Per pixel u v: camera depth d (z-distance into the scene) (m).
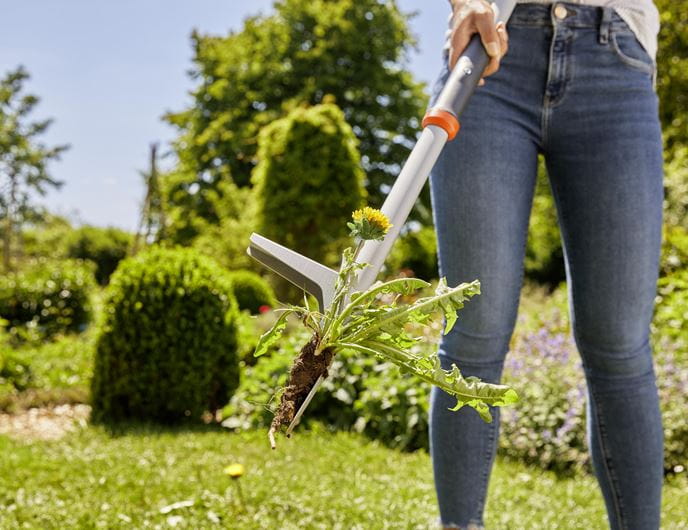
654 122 1.81
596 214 1.76
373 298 1.14
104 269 20.92
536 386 4.27
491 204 1.76
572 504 3.02
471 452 1.82
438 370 1.14
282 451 3.87
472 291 1.14
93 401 5.01
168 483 3.00
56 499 2.77
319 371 1.14
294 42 19.61
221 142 19.62
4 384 6.23
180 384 4.93
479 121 1.78
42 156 27.25
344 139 12.32
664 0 12.59
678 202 10.66
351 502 2.77
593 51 1.76
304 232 12.39
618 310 1.76
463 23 1.58
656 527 1.84
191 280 5.07
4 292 9.62
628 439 1.80
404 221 1.30
